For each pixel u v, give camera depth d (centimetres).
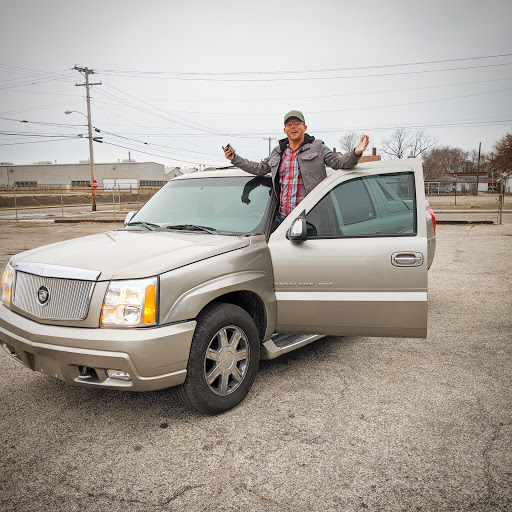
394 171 355
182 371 289
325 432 295
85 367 290
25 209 4128
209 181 436
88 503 232
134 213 439
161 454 274
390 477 249
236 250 334
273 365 407
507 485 240
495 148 4731
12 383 376
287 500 232
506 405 326
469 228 1655
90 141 3972
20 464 265
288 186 404
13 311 321
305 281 348
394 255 331
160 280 282
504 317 545
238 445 282
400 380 372
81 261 301
